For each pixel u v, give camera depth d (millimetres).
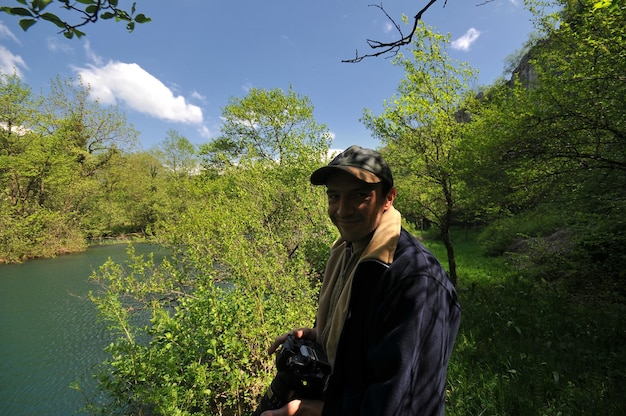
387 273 911
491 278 9164
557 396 3164
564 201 6188
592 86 4531
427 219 8477
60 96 25141
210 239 5660
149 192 29219
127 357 3203
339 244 1347
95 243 24094
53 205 21469
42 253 17719
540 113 4762
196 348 3521
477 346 4484
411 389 772
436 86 7164
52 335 7117
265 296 4895
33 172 20406
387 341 825
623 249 7156
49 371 5625
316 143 8305
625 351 3844
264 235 5906
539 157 5246
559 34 5352
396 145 7820
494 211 7219
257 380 3562
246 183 7793
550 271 8570
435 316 836
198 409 3674
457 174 6324
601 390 3113
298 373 1100
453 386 3508
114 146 28719
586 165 5129
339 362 979
